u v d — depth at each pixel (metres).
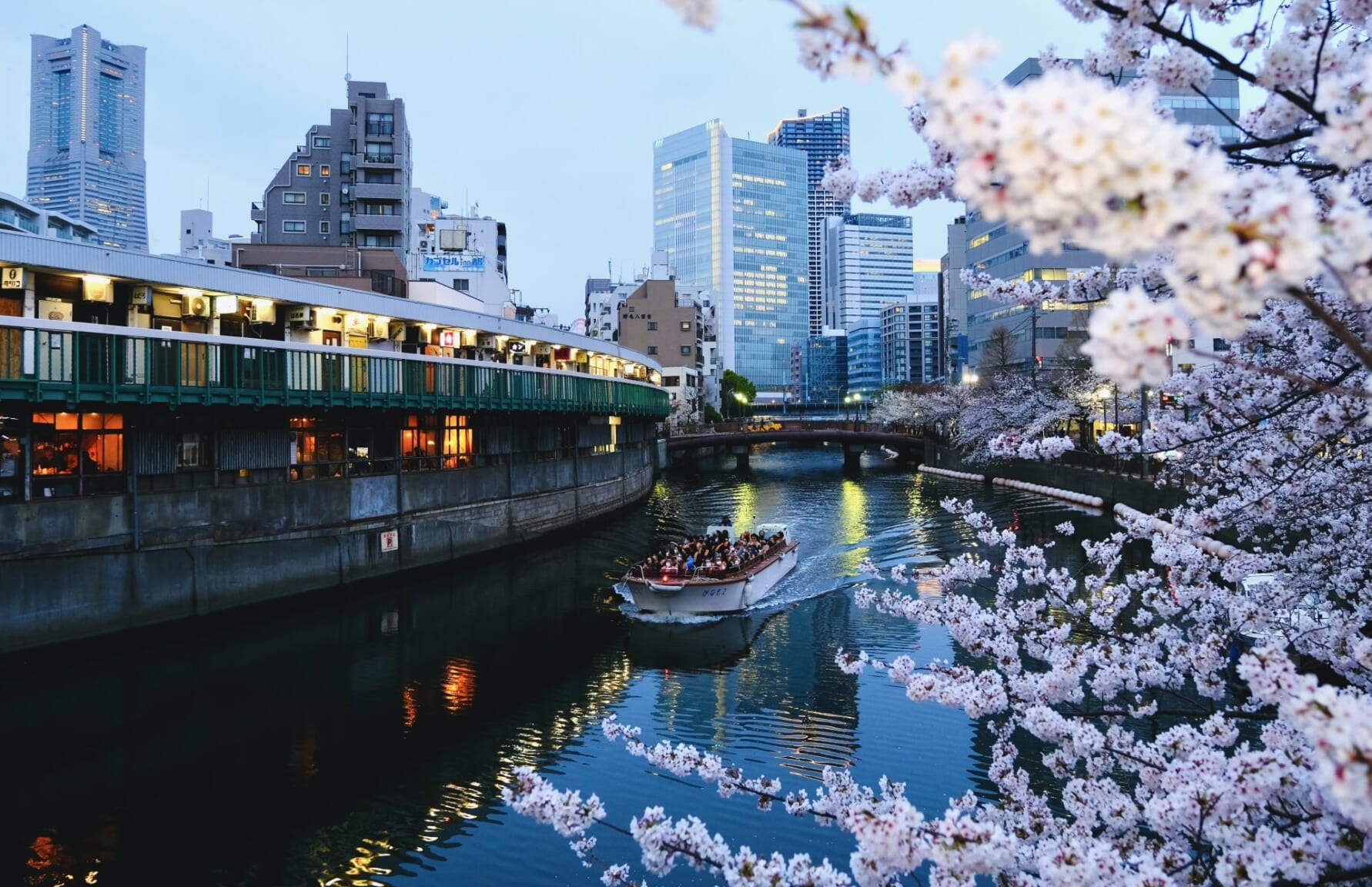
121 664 19.05
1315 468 6.82
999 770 6.20
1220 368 6.55
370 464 28.17
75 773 14.04
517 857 11.56
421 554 29.30
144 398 19.95
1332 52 2.90
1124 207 1.56
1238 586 7.48
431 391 28.95
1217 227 1.61
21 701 16.84
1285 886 3.59
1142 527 8.33
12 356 17.73
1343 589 6.86
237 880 11.09
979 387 64.69
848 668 6.52
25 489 18.66
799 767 13.96
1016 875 4.72
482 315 35.53
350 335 30.02
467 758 14.69
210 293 23.69
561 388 37.34
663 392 57.94
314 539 25.05
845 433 79.31
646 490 56.66
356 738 15.57
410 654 20.77
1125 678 5.86
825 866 3.84
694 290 127.50
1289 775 3.42
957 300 97.75
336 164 66.88
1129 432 43.53
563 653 20.98
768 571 27.19
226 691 17.84
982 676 5.36
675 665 19.94
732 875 3.96
